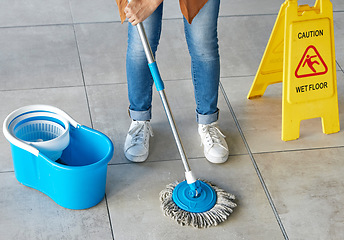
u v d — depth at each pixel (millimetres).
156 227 2008
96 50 3027
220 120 2555
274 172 2277
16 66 2848
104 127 2479
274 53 2559
